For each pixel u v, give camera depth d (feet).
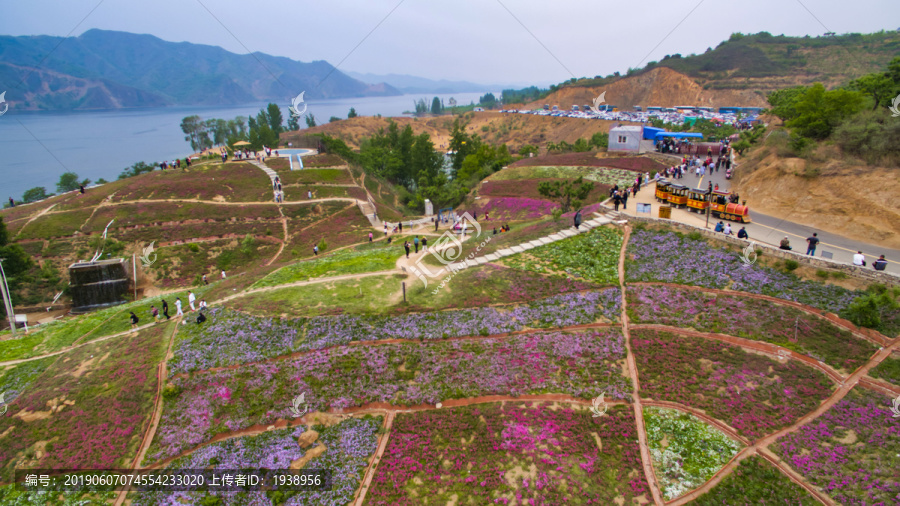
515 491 68.49
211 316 110.63
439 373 88.74
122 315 123.44
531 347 92.43
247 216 222.28
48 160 526.98
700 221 119.34
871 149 113.29
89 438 81.20
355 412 84.23
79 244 191.21
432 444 76.89
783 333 84.69
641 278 106.01
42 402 88.07
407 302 108.88
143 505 70.69
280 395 86.94
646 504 64.95
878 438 65.57
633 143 240.94
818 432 68.85
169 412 85.81
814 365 78.54
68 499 72.02
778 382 77.61
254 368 92.53
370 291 116.37
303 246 205.36
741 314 90.53
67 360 101.81
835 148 122.01
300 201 239.30
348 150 344.49
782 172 127.44
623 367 87.10
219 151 482.28
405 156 355.77
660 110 547.08
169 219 211.41
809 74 498.28
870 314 78.38
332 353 94.43
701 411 76.23
